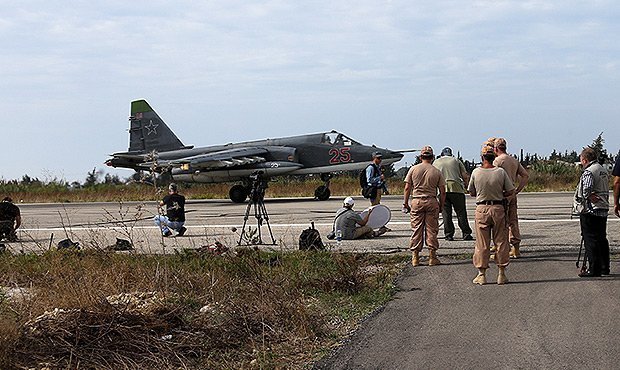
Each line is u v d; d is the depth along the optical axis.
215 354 7.33
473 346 7.14
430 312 8.66
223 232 18.14
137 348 7.11
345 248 14.15
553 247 13.49
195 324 7.82
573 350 6.84
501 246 10.15
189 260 11.55
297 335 7.87
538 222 18.17
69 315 7.59
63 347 6.99
